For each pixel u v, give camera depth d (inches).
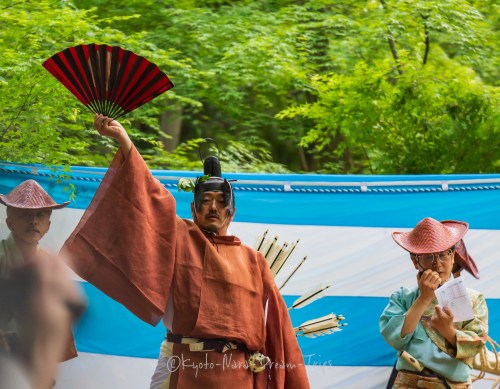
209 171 263.6
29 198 259.6
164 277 240.5
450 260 289.4
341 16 565.3
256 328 246.7
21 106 359.3
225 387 240.1
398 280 339.6
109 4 573.3
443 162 491.8
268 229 328.5
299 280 336.2
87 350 322.7
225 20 573.3
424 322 286.4
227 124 675.4
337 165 590.6
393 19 530.6
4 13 423.2
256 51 541.0
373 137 498.9
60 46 428.8
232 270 248.5
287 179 340.2
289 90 634.2
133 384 324.2
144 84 236.1
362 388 334.3
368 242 340.8
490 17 603.2
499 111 486.3
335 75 507.2
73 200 329.1
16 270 159.6
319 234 339.3
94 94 237.5
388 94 495.8
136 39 498.0
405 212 344.2
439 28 531.5
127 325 325.1
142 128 602.5
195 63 561.3
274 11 609.3
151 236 241.0
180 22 566.9
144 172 243.0
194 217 260.1
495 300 343.6
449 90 490.3
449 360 281.9
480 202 347.3
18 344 156.0
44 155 347.3
